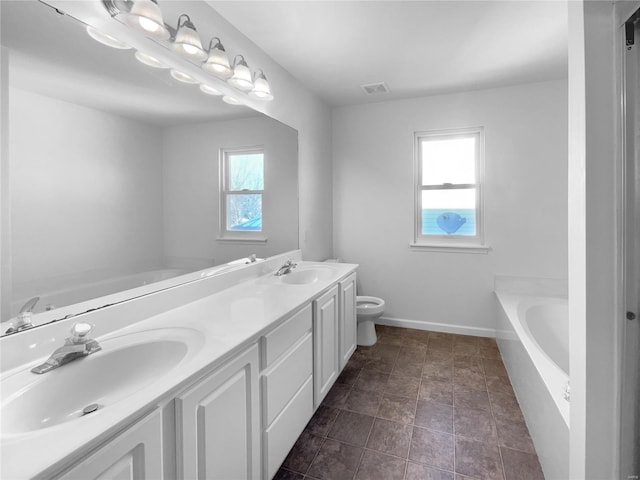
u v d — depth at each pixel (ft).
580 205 3.41
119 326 4.41
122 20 4.48
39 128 3.61
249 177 7.36
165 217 5.28
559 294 9.91
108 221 4.40
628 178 3.11
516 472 5.21
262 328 4.41
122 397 3.49
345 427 6.35
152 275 5.05
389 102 11.48
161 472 2.98
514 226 10.30
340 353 7.93
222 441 3.74
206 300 5.81
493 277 10.62
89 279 4.15
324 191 11.62
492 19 6.66
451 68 8.87
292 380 5.42
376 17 6.56
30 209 3.54
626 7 3.05
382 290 12.00
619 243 3.19
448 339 10.61
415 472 5.24
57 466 2.12
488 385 7.80
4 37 3.29
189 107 5.71
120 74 4.52
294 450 5.75
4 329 3.31
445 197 11.37
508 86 10.13
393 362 9.05
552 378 5.17
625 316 3.18
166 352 4.00
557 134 9.74
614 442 3.28
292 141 9.23
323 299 6.77
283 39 7.36
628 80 3.08
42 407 3.01
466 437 6.03
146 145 4.93
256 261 7.63
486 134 10.43
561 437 4.30
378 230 11.91
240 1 6.03
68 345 3.43
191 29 4.97
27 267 3.51
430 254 11.33
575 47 3.47
